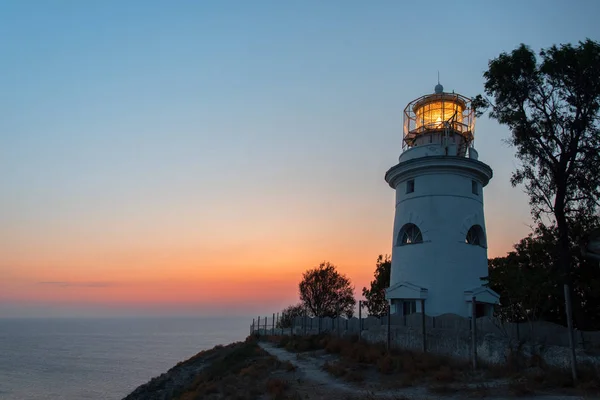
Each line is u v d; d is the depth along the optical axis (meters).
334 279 56.81
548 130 21.25
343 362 22.34
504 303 25.11
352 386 18.05
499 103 22.38
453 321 21.14
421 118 28.97
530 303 19.36
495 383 15.91
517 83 21.75
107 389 72.56
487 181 28.38
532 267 22.81
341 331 30.73
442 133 27.53
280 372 22.88
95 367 101.56
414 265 25.94
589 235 21.08
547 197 22.06
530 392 14.13
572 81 20.78
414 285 25.27
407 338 22.72
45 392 70.12
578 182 21.31
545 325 18.06
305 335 35.44
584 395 13.49
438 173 26.36
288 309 57.91
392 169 28.12
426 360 19.55
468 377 17.08
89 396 66.69
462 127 28.12
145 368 100.25
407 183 27.75
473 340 18.72
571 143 20.75
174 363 111.38
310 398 16.53
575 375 14.83
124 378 84.44
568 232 21.78
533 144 21.64
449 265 25.05
